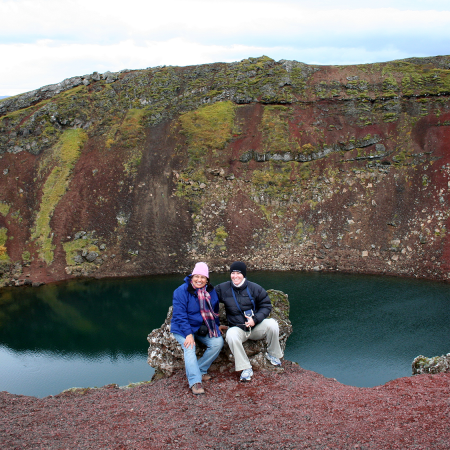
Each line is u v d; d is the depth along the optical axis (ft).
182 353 28.14
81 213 152.66
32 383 75.56
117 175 162.50
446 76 172.86
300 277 130.21
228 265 139.85
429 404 20.70
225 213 153.79
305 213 152.35
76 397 26.14
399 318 97.25
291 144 168.04
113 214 152.97
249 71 197.06
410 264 132.67
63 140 172.96
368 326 92.73
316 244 144.77
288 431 18.80
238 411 21.43
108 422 20.88
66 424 20.85
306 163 163.43
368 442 17.20
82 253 142.72
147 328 100.58
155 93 190.90
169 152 169.27
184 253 144.36
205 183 160.45
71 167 164.14
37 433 19.63
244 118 180.34
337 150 164.55
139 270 139.44
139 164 165.48
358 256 139.03
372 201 149.48
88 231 148.97
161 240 147.23
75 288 128.06
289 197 156.15
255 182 160.04
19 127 173.58
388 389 24.11
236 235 148.56
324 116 175.32
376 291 116.47
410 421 18.90
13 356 86.94
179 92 192.85
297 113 178.81
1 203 153.79
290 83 187.42
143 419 21.04
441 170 147.02
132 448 17.78
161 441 18.38
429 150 153.28
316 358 78.54
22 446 18.07
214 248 145.28
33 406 24.03
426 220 139.54
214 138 172.14
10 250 142.92
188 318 25.73
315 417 20.22
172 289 125.18
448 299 109.40
